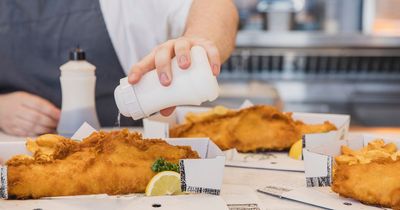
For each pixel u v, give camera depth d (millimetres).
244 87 3529
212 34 1536
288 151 1435
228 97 3156
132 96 1008
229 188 1046
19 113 1676
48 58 2012
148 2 1942
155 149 1069
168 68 987
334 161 1081
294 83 3949
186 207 912
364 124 3674
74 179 986
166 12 1902
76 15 1997
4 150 1131
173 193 1000
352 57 3930
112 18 1984
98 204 931
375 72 3955
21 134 1679
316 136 1251
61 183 977
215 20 1601
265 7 3803
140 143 1066
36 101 1687
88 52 2008
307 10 3939
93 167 1009
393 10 3852
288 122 1453
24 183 958
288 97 3943
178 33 1918
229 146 1400
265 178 1145
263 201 972
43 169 984
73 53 1601
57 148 1035
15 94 1756
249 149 1410
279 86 3951
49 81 2010
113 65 2031
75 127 1576
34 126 1672
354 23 3943
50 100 2012
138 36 1986
